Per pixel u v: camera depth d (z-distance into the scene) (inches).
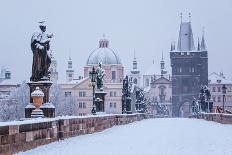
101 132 2657.5
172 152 1355.8
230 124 4013.3
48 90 2201.0
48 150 1423.5
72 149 1457.9
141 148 1493.6
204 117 6692.9
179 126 3602.4
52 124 1742.1
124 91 5556.1
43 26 2225.6
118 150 1419.8
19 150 1343.5
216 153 1317.7
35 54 2208.4
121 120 4128.9
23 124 1380.4
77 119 2191.2
